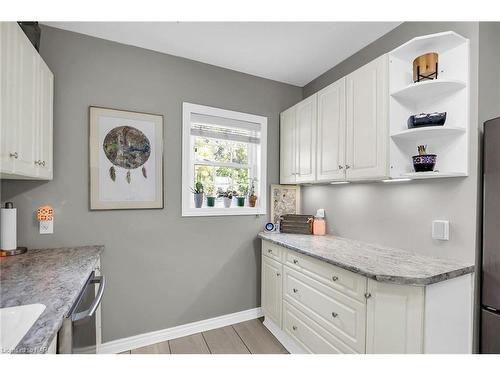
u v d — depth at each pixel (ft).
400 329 3.99
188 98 7.28
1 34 3.54
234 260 7.95
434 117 4.67
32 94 4.51
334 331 5.02
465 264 4.56
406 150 5.27
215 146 8.15
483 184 4.47
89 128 6.07
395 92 5.00
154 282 6.82
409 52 5.05
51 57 5.76
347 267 4.58
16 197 5.49
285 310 6.64
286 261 6.63
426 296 3.87
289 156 8.15
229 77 7.90
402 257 5.11
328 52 7.00
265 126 8.48
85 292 3.88
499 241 4.19
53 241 5.78
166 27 5.89
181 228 7.17
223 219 7.78
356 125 5.68
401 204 5.81
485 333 4.41
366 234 6.66
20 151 4.07
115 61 6.40
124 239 6.47
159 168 6.82
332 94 6.39
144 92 6.71
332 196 7.80
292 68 7.88
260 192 8.41
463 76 4.73
